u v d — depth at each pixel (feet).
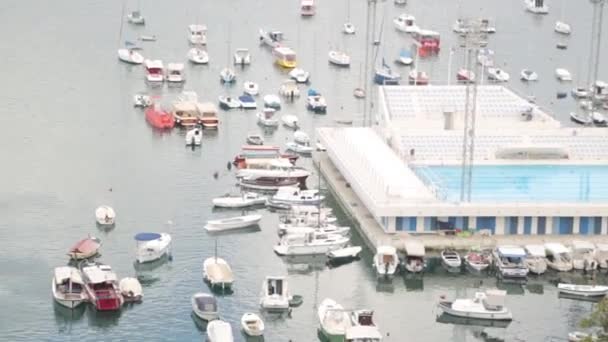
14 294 618.44
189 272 655.76
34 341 568.41
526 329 599.57
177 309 607.37
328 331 572.92
